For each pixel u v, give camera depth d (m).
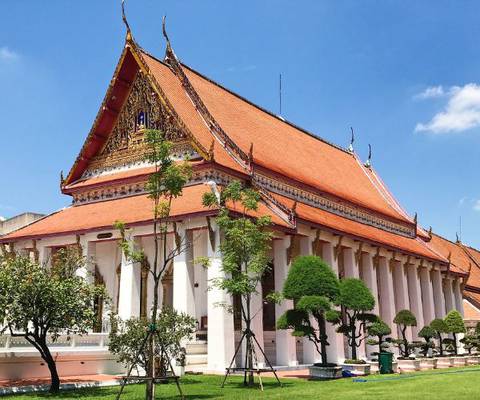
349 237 36.56
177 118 31.91
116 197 33.59
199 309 29.72
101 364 24.88
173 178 17.14
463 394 17.22
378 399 15.91
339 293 23.44
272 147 39.62
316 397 16.47
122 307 28.22
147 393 15.45
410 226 52.00
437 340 45.31
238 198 22.97
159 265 30.08
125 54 33.88
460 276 56.25
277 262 30.59
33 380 21.92
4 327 19.92
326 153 51.47
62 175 35.78
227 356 25.50
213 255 26.44
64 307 18.66
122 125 34.81
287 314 23.14
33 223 34.69
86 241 30.58
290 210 30.67
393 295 42.69
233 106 40.62
